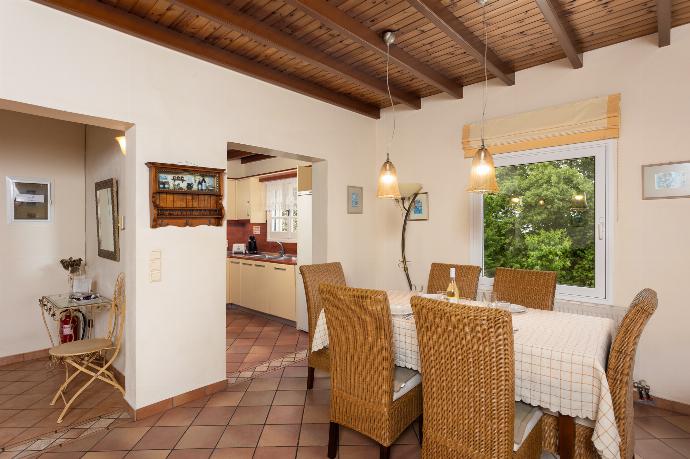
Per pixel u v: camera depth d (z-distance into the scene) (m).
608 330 1.99
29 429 2.39
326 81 3.56
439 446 1.69
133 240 2.51
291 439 2.29
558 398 1.67
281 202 6.00
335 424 2.08
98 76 2.32
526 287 2.81
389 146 4.36
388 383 1.86
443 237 3.92
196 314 2.79
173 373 2.67
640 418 2.53
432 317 1.62
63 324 3.49
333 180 3.97
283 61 3.11
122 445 2.22
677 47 2.63
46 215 3.64
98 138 3.48
